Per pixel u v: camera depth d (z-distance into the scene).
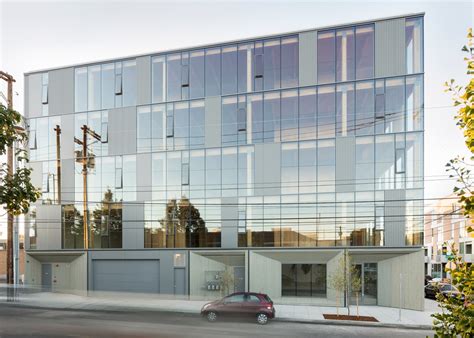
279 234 22.03
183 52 24.52
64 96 26.33
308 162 22.03
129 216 24.27
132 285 23.75
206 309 14.81
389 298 20.67
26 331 10.59
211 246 22.91
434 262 49.22
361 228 21.00
